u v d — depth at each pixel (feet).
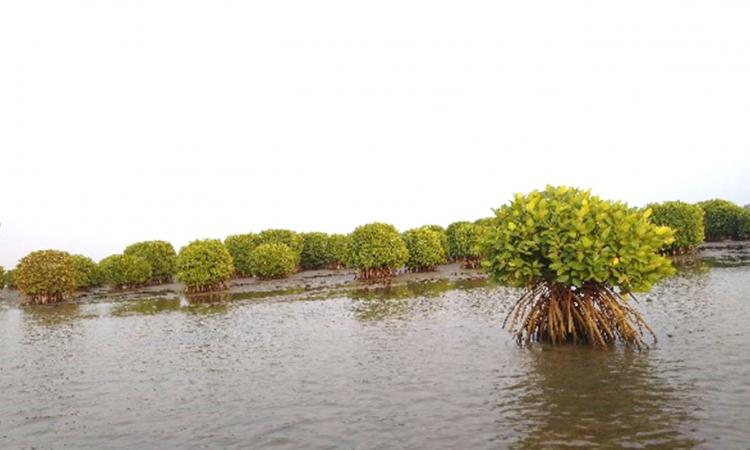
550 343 40.86
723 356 33.78
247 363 41.45
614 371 32.48
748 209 135.64
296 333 52.16
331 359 40.86
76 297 102.01
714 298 54.29
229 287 102.58
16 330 66.28
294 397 32.01
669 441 22.27
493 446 22.95
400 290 81.56
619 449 21.79
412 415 27.50
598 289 40.29
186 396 33.83
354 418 27.68
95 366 43.75
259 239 128.06
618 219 37.78
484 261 42.83
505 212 42.27
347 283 96.73
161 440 26.55
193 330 57.62
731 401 26.20
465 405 28.43
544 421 25.34
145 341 53.16
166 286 113.09
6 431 29.40
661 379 30.27
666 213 104.12
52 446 26.84
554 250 37.96
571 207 39.04
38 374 42.22
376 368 37.32
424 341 44.78
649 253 37.37
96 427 29.19
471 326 49.67
